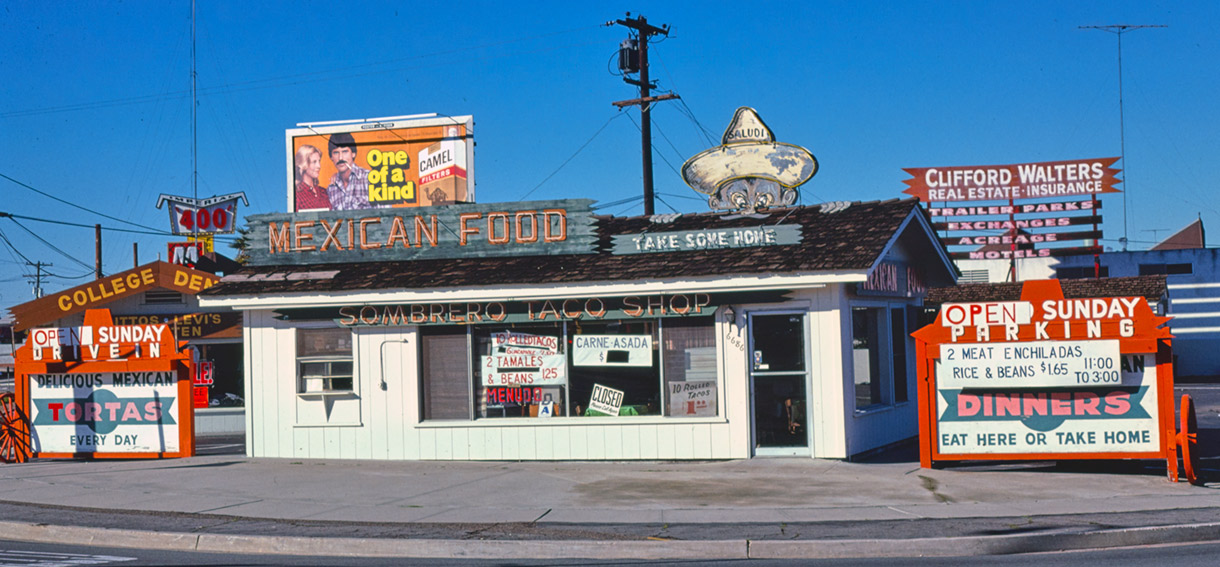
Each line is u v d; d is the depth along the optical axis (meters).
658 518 10.66
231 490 12.98
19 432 16.52
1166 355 13.04
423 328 16.02
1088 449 13.28
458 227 16.66
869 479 13.03
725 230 15.46
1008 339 13.38
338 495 12.49
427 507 11.55
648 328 15.34
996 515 10.50
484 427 15.66
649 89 28.20
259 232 17.27
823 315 14.66
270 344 16.48
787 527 10.08
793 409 14.91
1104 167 37.34
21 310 21.84
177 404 16.41
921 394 13.88
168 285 22.30
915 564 8.91
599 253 16.12
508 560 9.38
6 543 10.54
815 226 15.74
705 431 15.01
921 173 38.12
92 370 16.50
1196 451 12.73
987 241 37.81
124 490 13.04
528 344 15.73
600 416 15.42
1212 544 9.49
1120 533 9.62
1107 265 39.41
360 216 16.97
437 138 30.20
